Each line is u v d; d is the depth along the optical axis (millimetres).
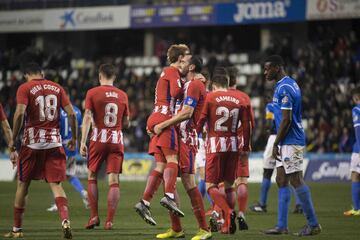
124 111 29484
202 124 26641
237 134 26922
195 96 23562
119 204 40969
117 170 28938
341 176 59750
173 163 23594
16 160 25016
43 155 24453
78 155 64812
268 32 84875
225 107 26594
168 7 86312
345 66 72438
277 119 26094
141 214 23453
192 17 85062
